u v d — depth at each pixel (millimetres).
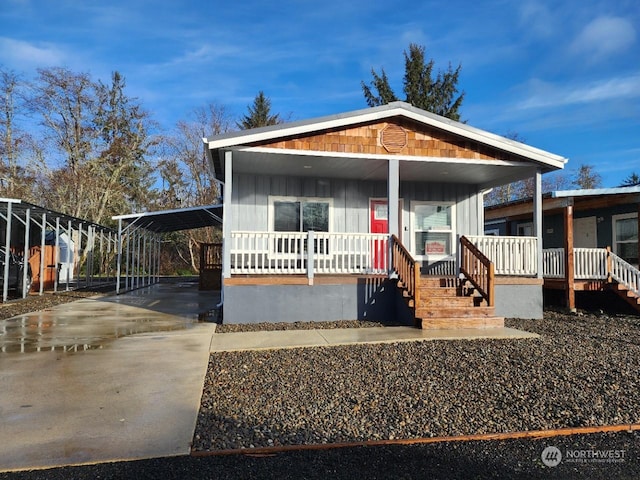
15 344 7129
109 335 7902
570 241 11570
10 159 27281
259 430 3742
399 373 5453
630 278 11484
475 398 4559
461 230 13227
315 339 7434
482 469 3082
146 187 35062
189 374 5434
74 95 28625
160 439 3543
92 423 3867
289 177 12320
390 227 9953
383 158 10016
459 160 10336
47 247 18406
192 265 34500
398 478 2938
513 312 10281
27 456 3225
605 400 4516
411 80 30016
